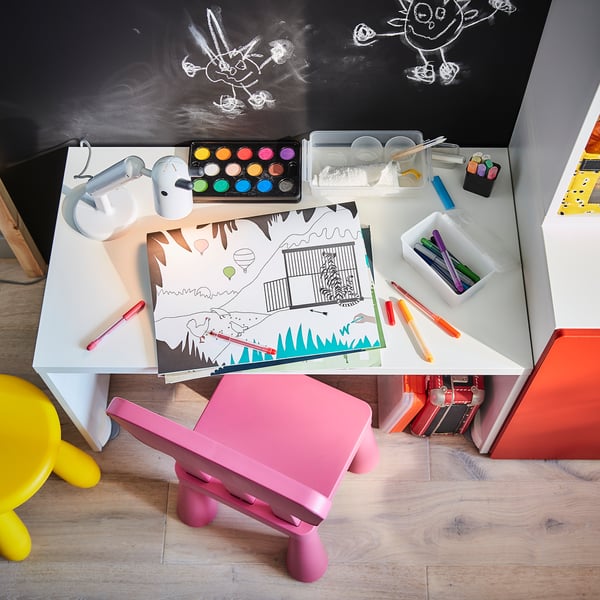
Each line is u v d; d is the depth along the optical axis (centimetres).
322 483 158
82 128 172
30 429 164
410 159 167
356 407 167
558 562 183
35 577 183
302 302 154
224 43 150
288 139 172
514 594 180
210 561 184
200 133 171
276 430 164
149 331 154
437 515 189
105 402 198
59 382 163
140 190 168
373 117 167
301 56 152
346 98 162
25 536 180
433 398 178
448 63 154
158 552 185
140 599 180
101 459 197
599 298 144
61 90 162
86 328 154
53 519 189
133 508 191
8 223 196
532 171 154
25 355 211
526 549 185
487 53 152
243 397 168
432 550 185
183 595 181
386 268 160
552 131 142
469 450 197
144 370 152
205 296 155
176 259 158
